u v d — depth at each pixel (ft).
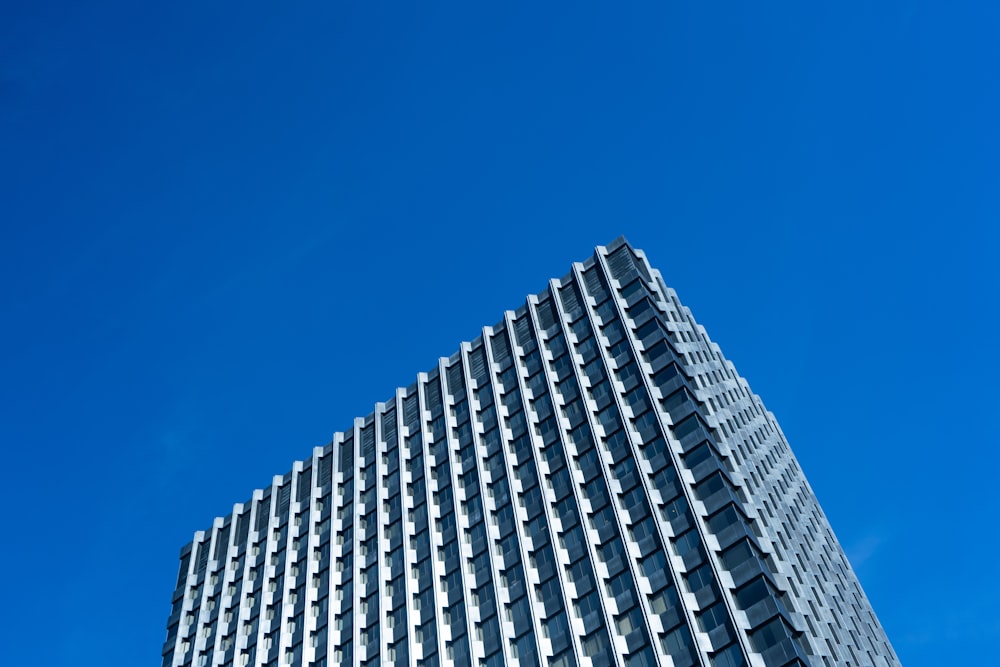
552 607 214.48
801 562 235.20
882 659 250.98
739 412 277.23
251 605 279.08
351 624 248.52
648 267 306.55
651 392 246.06
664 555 205.87
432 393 312.50
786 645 175.94
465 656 218.38
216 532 323.16
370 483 296.51
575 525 228.22
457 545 248.11
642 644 192.95
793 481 298.35
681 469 221.05
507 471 257.55
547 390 272.51
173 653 276.00
